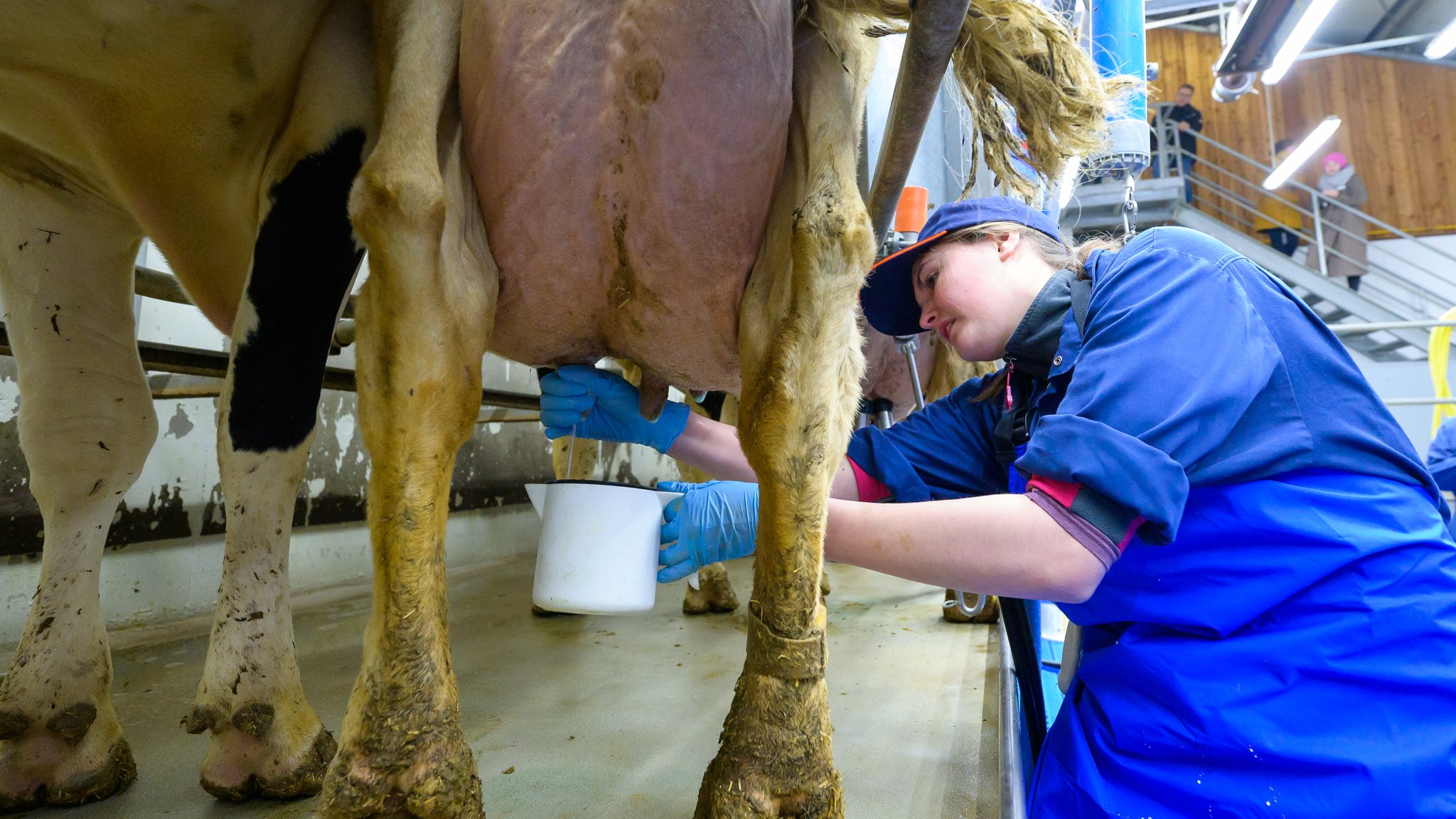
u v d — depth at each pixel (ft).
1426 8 35.32
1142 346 3.27
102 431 4.83
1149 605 3.44
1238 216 37.19
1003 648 6.25
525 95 3.59
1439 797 2.98
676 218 3.77
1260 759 3.15
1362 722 3.09
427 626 3.22
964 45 3.74
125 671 7.29
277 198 4.18
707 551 4.19
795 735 3.35
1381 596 3.17
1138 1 6.76
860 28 3.94
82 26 3.52
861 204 3.48
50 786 4.42
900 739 5.79
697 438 4.85
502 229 3.90
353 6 4.31
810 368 3.39
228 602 4.41
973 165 3.84
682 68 3.45
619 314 4.24
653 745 5.52
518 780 4.88
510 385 15.31
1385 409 3.54
